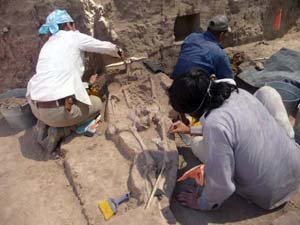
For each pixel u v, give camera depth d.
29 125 3.90
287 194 2.63
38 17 3.95
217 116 2.16
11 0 3.86
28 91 3.42
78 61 3.52
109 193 2.87
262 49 5.23
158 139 3.21
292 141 2.56
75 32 3.59
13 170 3.35
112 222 2.47
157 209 2.57
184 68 3.52
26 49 4.09
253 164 2.31
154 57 4.68
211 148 2.16
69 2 3.92
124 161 3.17
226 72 3.60
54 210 2.90
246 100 2.28
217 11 4.77
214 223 2.60
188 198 2.70
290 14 5.51
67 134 3.54
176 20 4.83
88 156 3.26
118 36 4.33
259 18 5.20
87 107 3.51
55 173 3.29
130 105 3.78
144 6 4.30
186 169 3.12
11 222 2.84
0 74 4.20
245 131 2.19
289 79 4.18
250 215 2.68
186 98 2.12
